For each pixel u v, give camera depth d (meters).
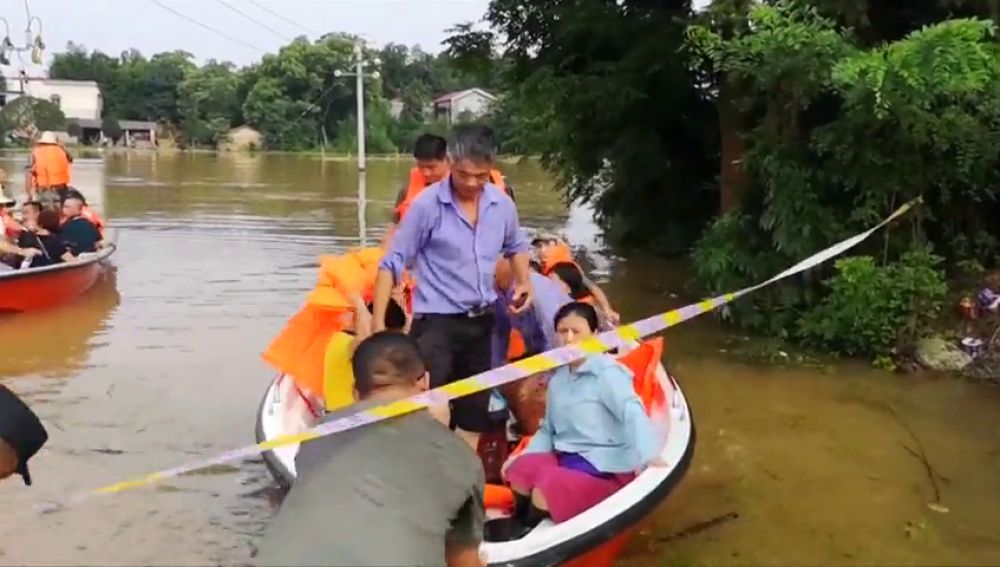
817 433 6.73
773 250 9.43
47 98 66.31
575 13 11.83
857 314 8.48
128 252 13.94
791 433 6.73
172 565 4.70
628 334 3.41
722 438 6.62
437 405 3.12
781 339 9.15
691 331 9.61
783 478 5.93
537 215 20.20
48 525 5.09
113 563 4.70
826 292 9.20
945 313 8.75
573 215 20.22
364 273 5.46
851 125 8.42
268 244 14.91
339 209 20.66
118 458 6.02
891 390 7.73
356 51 51.34
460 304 4.91
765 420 7.00
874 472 6.02
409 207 4.93
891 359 8.42
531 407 5.51
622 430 4.59
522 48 13.21
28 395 7.21
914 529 5.23
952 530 5.22
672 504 5.55
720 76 10.91
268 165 41.78
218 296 10.85
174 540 4.96
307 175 33.72
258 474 5.82
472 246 4.89
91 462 5.95
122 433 6.45
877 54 7.73
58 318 9.68
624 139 13.63
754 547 5.02
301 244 14.94
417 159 5.79
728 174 10.97
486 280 4.95
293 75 62.28
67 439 6.31
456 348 4.97
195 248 14.41
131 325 9.45
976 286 8.98
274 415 5.28
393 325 5.32
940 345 8.35
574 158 14.40
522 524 4.51
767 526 5.27
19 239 10.38
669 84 12.36
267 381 7.64
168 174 33.25
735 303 9.46
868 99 7.96
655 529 5.23
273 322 9.63
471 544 3.08
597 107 12.18
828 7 8.66
